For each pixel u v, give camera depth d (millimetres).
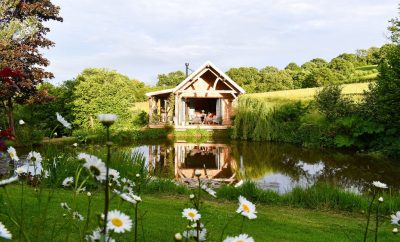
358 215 6699
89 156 1437
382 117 17828
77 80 25031
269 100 35781
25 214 4223
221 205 6824
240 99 24438
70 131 22672
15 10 17062
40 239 3348
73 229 3732
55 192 5570
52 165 6277
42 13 17328
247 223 5355
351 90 35531
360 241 4871
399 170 13156
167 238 4180
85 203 4918
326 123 21484
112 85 23844
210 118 27922
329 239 4891
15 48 16344
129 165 7805
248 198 7551
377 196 7262
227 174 12141
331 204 7238
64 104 23484
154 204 6152
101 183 1464
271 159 15602
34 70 16844
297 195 7488
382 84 17641
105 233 1369
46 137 18484
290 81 52531
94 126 22422
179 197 7406
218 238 4316
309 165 14172
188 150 18047
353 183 10836
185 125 26234
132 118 27656
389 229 5656
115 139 21188
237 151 18094
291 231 5180
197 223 1951
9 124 15836
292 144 21422
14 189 5512
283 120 24172
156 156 15867
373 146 18578
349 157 16484
